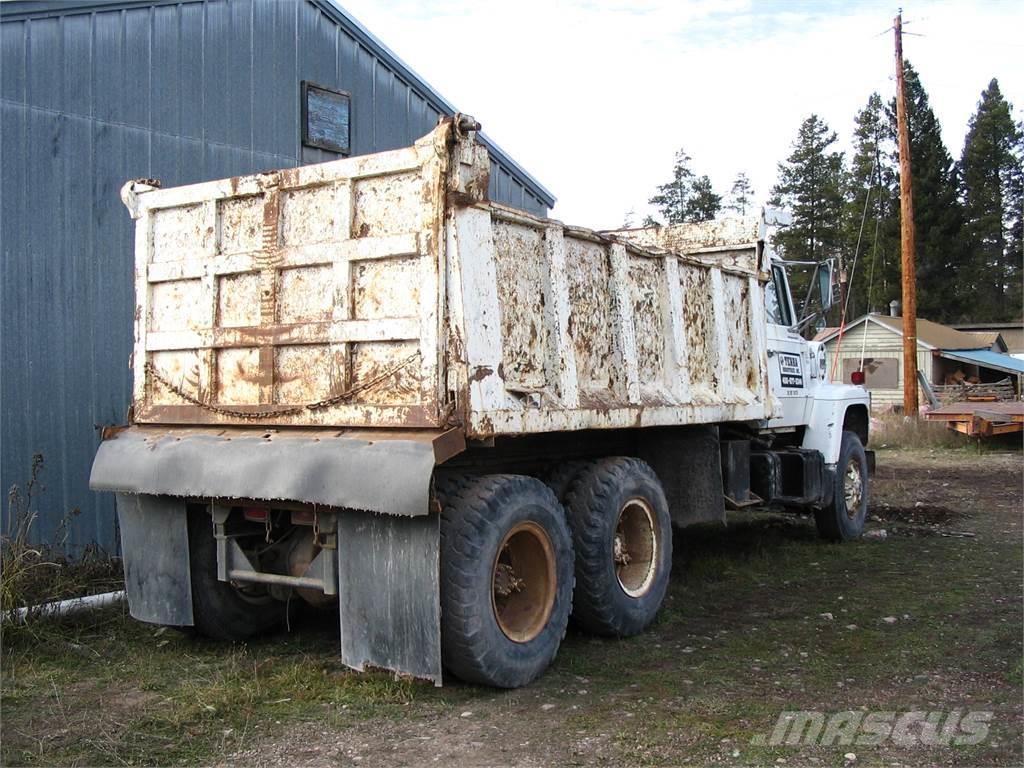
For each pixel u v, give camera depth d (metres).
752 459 8.69
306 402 5.35
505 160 12.30
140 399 6.12
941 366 35.19
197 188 5.86
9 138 7.26
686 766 4.15
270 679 5.29
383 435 4.93
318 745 4.36
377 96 10.57
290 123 9.47
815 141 56.06
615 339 6.16
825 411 9.55
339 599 5.18
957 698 5.09
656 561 6.52
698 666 5.62
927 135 53.28
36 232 7.43
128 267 8.05
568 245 5.76
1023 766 4.21
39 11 7.41
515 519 5.12
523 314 5.33
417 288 4.93
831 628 6.52
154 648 5.90
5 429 7.23
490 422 4.87
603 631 6.10
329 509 5.12
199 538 5.89
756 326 7.97
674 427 7.32
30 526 7.23
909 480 15.26
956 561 8.84
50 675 5.29
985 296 57.91
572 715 4.75
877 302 52.81
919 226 53.06
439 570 4.79
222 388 5.75
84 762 4.13
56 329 7.55
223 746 4.34
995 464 17.66
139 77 8.12
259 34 9.14
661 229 8.62
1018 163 63.72
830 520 9.70
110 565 7.49
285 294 5.49
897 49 24.41
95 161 7.81
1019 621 6.66
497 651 4.98
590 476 6.10
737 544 9.62
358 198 5.21
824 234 55.53
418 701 4.92
